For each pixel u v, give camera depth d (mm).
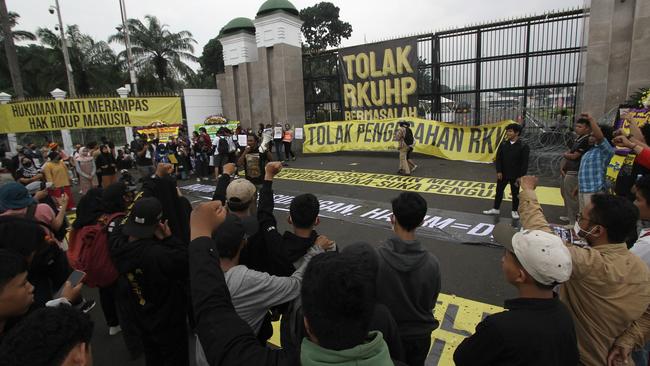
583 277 1889
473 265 4965
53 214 3707
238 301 1921
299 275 2074
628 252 1945
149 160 10938
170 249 2658
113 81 33594
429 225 6527
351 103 15555
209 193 10492
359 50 14945
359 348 1011
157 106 15930
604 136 5176
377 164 12312
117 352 3564
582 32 10719
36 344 1028
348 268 1025
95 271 3219
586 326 1925
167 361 2799
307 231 2295
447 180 9562
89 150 10461
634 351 2215
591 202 2037
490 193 8266
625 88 9328
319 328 1016
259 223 2641
